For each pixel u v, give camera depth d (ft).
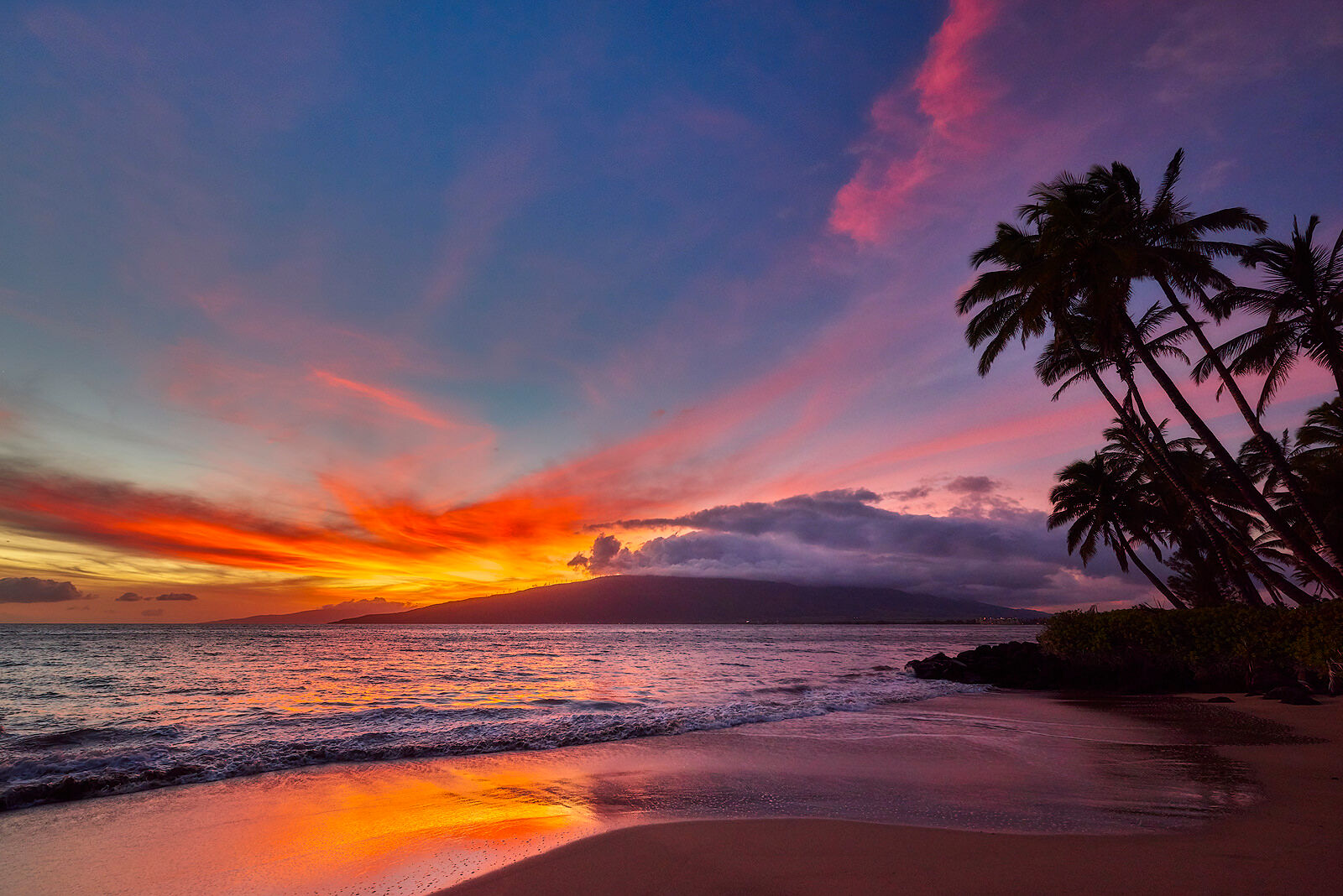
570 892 16.01
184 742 41.34
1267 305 73.51
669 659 143.23
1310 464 107.24
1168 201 77.36
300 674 100.89
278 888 17.53
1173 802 23.36
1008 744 37.42
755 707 56.29
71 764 33.53
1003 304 87.40
